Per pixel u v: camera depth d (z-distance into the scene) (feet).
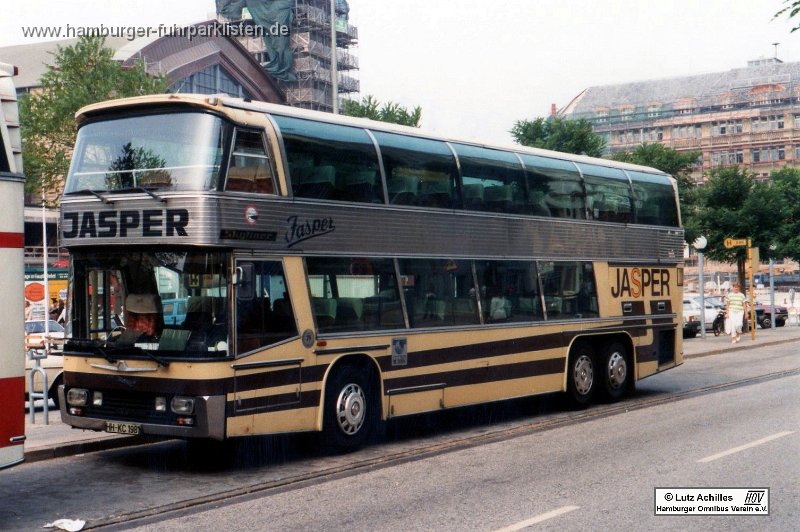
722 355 93.04
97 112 36.60
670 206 61.62
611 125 504.02
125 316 35.22
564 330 51.19
